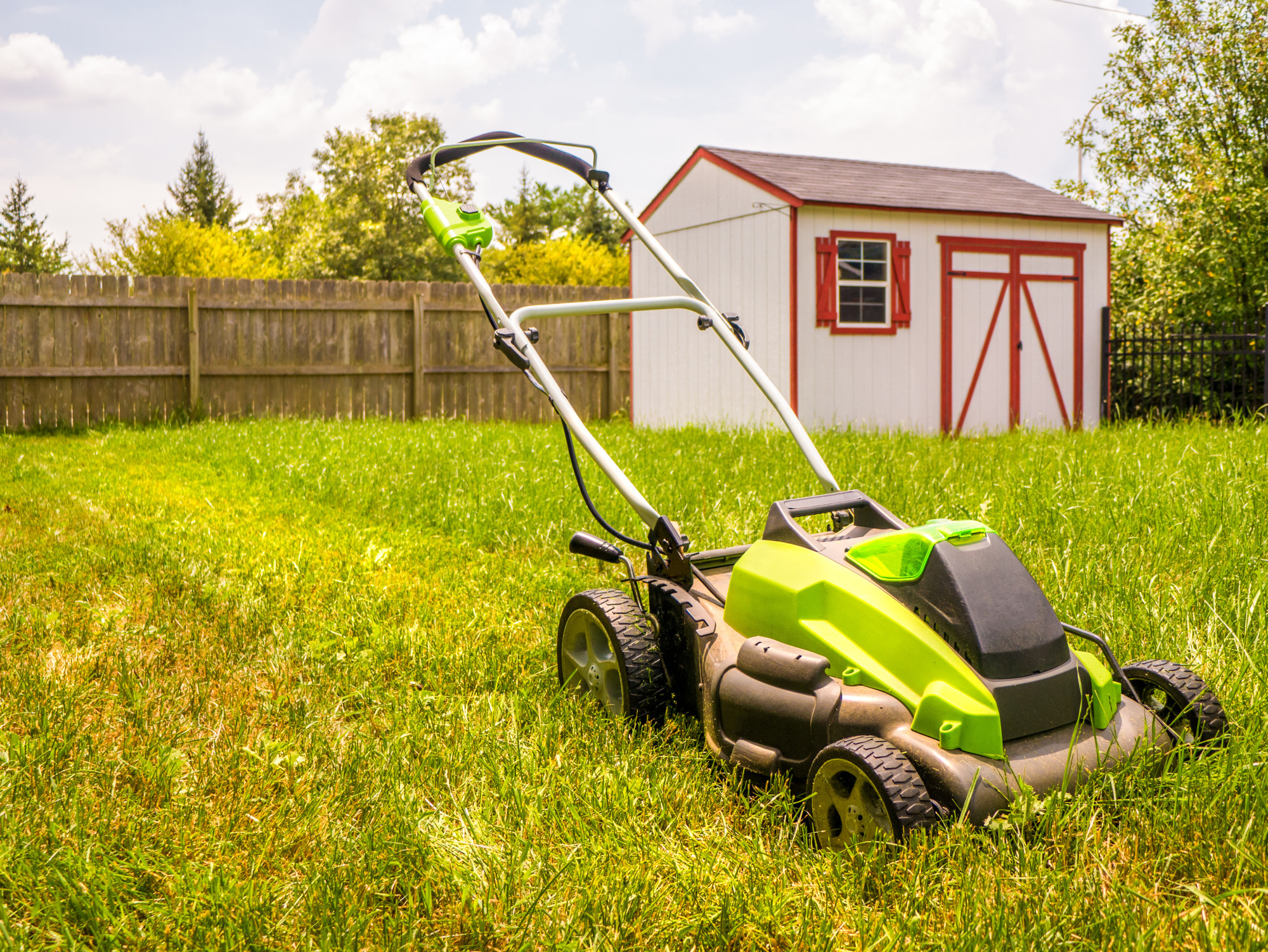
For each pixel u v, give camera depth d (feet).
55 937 6.33
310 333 44.42
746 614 8.97
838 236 35.27
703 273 39.14
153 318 41.39
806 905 6.65
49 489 23.02
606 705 10.24
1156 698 8.74
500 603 14.28
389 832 7.66
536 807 8.06
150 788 8.34
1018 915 6.29
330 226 132.57
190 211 206.69
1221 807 7.38
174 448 30.55
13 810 7.72
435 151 12.75
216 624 13.20
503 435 32.73
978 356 38.19
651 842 7.54
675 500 19.51
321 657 11.89
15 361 39.14
